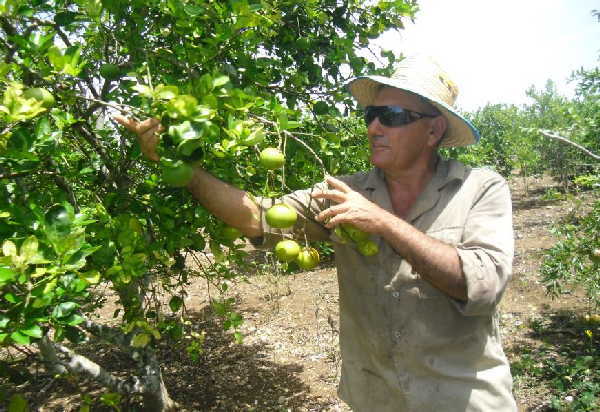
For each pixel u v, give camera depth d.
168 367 5.62
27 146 1.53
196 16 2.01
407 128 1.93
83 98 1.70
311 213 2.09
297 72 2.95
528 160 15.86
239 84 2.43
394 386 1.98
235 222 1.94
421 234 1.61
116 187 2.53
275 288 8.41
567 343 5.54
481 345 1.91
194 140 1.51
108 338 3.49
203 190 1.89
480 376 1.91
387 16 3.53
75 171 2.31
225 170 2.19
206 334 6.61
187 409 4.66
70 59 1.69
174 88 1.54
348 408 4.62
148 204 2.36
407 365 1.94
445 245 1.62
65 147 2.42
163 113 1.54
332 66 3.38
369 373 2.14
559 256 5.16
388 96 1.99
